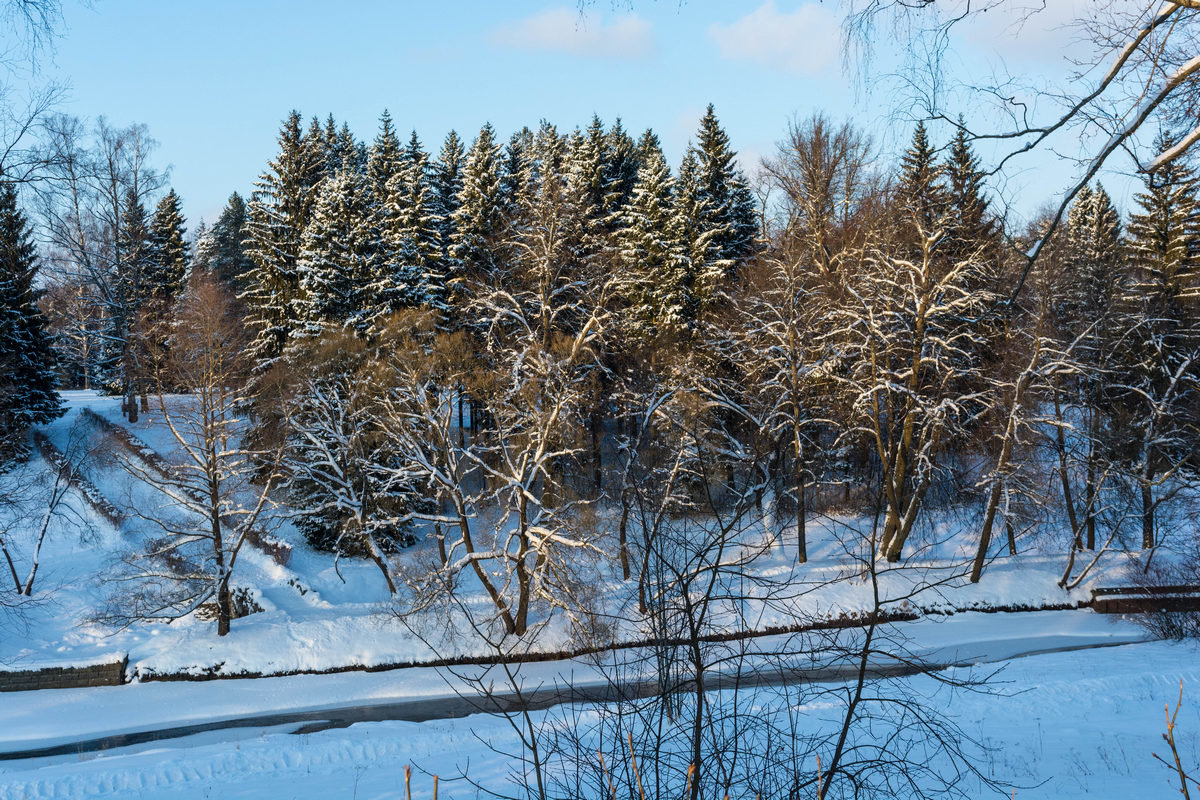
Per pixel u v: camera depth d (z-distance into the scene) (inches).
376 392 1224.2
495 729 764.6
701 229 1587.1
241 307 2116.1
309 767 664.4
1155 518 1401.3
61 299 2337.6
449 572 1094.4
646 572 228.7
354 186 1701.5
